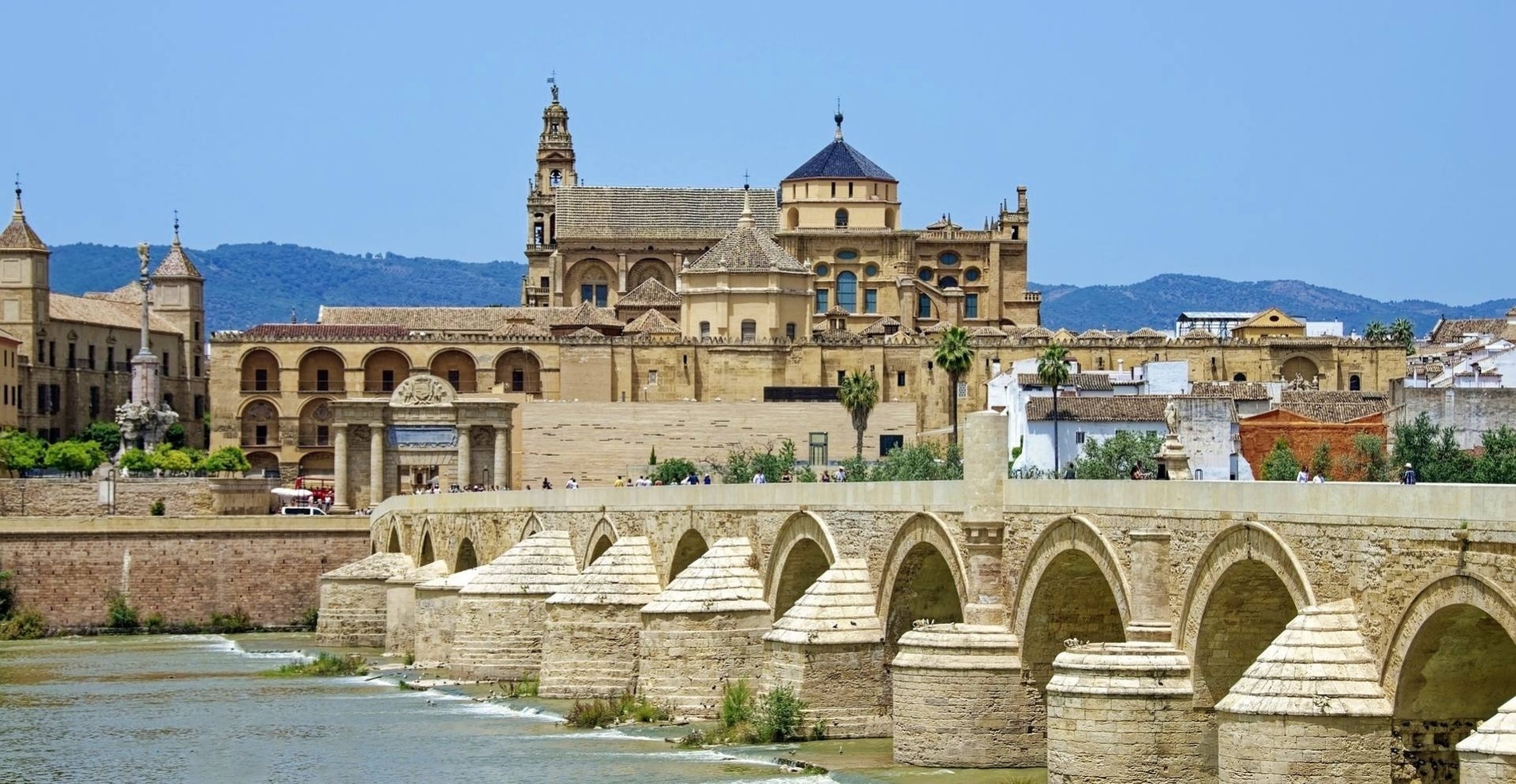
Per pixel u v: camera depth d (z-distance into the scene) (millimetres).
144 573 184000
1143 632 72438
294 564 187375
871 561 94750
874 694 94188
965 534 84500
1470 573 57469
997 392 199625
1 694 131000
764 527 105688
